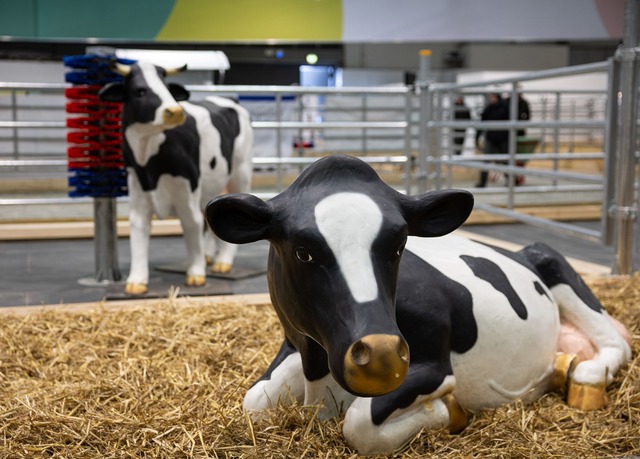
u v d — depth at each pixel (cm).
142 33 979
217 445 203
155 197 463
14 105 824
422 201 181
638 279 426
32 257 606
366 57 1612
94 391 267
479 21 995
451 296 217
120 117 505
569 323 274
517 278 246
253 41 988
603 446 218
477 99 1583
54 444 214
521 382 240
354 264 164
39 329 354
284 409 212
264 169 930
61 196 952
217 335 338
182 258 597
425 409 205
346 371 156
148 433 217
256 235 177
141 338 339
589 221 804
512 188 699
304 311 173
